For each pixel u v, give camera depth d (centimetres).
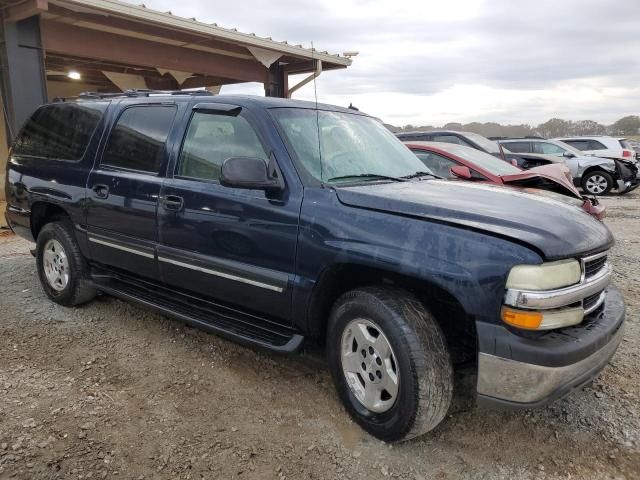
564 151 1520
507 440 288
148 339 411
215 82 1518
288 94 1412
